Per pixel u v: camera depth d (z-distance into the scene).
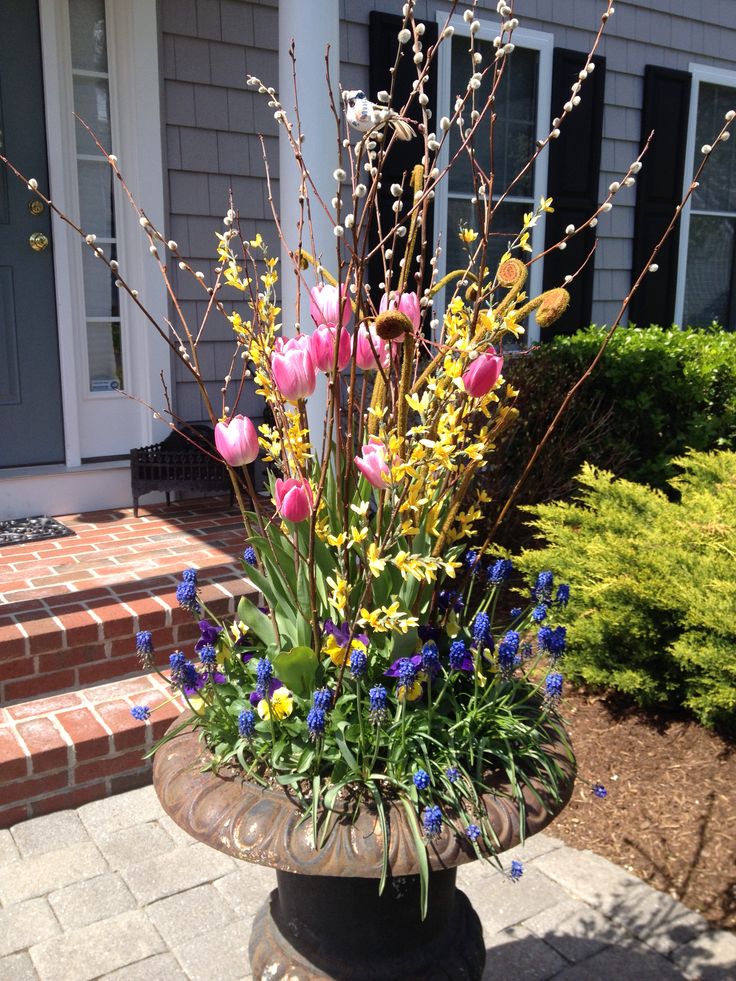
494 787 1.53
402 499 1.52
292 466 1.62
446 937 1.70
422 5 5.22
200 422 4.91
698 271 7.27
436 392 1.53
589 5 6.00
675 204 6.79
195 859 2.66
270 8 4.72
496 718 1.59
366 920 1.59
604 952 2.32
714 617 2.95
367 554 1.53
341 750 1.47
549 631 1.67
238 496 1.66
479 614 1.66
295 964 1.66
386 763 1.52
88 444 4.72
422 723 1.54
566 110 1.61
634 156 6.54
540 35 5.78
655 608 3.19
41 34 4.21
